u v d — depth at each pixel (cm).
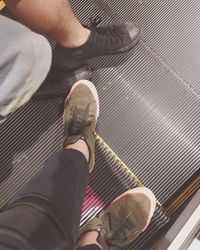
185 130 162
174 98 165
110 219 154
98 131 164
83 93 160
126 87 167
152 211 153
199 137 161
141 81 167
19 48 76
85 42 147
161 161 160
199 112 163
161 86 166
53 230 98
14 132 164
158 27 172
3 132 164
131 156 161
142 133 162
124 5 174
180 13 172
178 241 116
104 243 151
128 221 153
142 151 161
